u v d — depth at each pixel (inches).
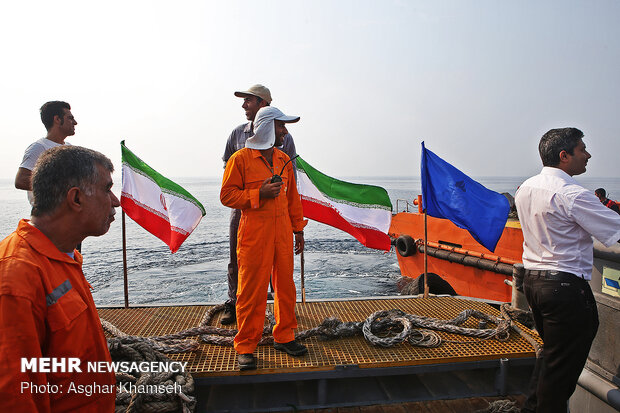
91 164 55.7
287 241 121.6
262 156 119.7
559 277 93.0
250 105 153.1
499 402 113.4
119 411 97.5
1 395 44.4
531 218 97.8
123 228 166.2
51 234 54.9
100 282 428.1
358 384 127.2
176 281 429.1
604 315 102.7
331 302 177.2
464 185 182.7
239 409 113.9
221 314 161.8
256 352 125.0
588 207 89.0
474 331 137.0
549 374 95.5
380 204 179.8
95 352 58.0
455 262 350.3
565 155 97.2
